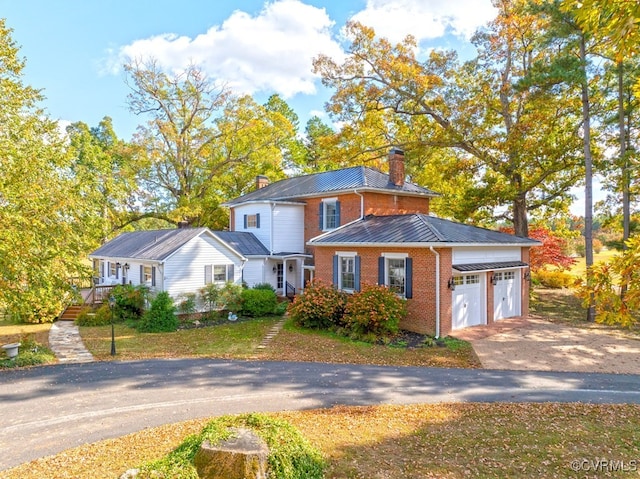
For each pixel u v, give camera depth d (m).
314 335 18.14
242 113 38.38
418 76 26.08
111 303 15.52
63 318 23.77
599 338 16.94
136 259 23.70
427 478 6.20
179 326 20.83
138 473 4.23
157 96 36.72
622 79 21.33
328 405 9.96
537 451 7.12
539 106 23.08
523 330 18.36
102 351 16.00
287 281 27.83
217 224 39.44
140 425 8.83
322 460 5.61
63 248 15.38
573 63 19.80
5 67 18.62
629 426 8.22
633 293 5.10
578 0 5.32
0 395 10.83
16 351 14.33
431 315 17.41
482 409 9.49
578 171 25.50
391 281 19.19
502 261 20.67
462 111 26.17
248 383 11.77
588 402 9.95
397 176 25.34
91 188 18.08
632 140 23.16
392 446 7.42
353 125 30.19
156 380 12.09
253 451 4.44
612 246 22.69
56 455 7.45
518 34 24.89
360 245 19.58
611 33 5.27
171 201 39.44
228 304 22.44
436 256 17.23
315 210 27.03
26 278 14.34
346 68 28.27
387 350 15.45
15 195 13.90
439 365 13.55
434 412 9.31
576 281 6.10
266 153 39.03
